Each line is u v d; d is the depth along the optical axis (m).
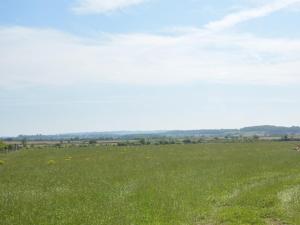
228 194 29.36
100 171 43.47
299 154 63.88
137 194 28.88
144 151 73.81
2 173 43.31
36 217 22.56
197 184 33.56
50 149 86.38
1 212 23.84
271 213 23.09
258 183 34.06
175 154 65.50
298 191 29.17
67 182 36.00
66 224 21.06
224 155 62.75
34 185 34.75
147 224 21.02
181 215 23.02
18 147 102.50
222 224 21.52
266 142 112.00
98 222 21.20
